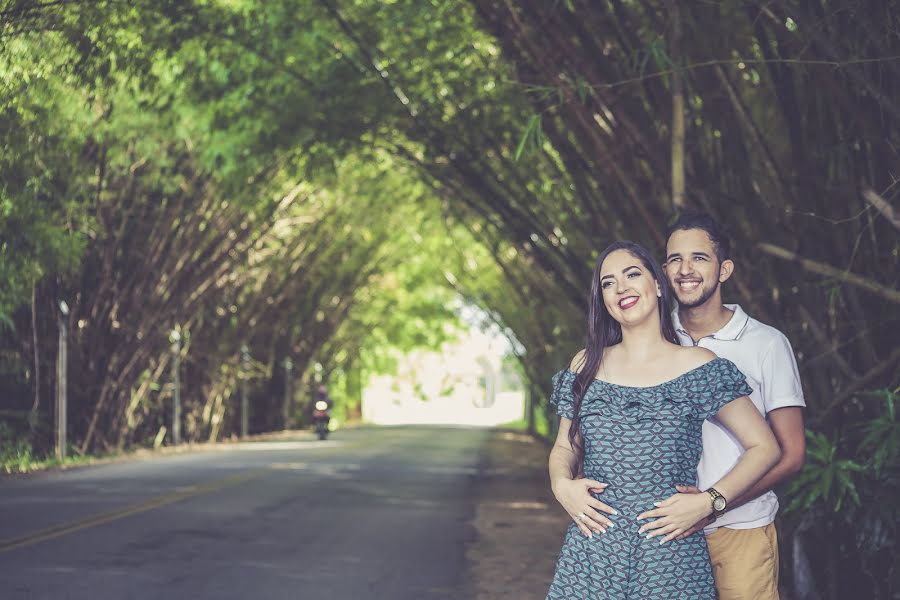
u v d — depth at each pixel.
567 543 4.06
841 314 8.07
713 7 8.59
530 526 14.17
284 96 16.73
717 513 3.98
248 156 17.78
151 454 29.56
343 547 11.95
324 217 36.66
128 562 10.50
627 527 3.92
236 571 10.16
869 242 7.87
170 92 17.70
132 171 25.16
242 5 15.86
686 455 3.97
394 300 56.56
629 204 11.16
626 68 9.77
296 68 16.64
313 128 16.84
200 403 38.50
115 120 20.64
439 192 20.55
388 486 19.84
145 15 15.38
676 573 3.91
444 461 28.02
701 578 3.96
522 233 16.92
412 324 61.28
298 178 25.33
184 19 15.54
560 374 4.20
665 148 9.13
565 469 4.10
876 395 6.61
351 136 16.95
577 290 16.64
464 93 15.96
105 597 8.73
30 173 18.33
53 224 20.05
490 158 18.11
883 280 7.81
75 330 27.06
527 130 7.32
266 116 16.97
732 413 4.09
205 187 26.80
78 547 11.38
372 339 62.34
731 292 8.84
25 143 17.44
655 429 3.94
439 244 42.06
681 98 8.05
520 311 39.50
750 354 4.68
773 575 4.66
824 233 8.11
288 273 41.22
